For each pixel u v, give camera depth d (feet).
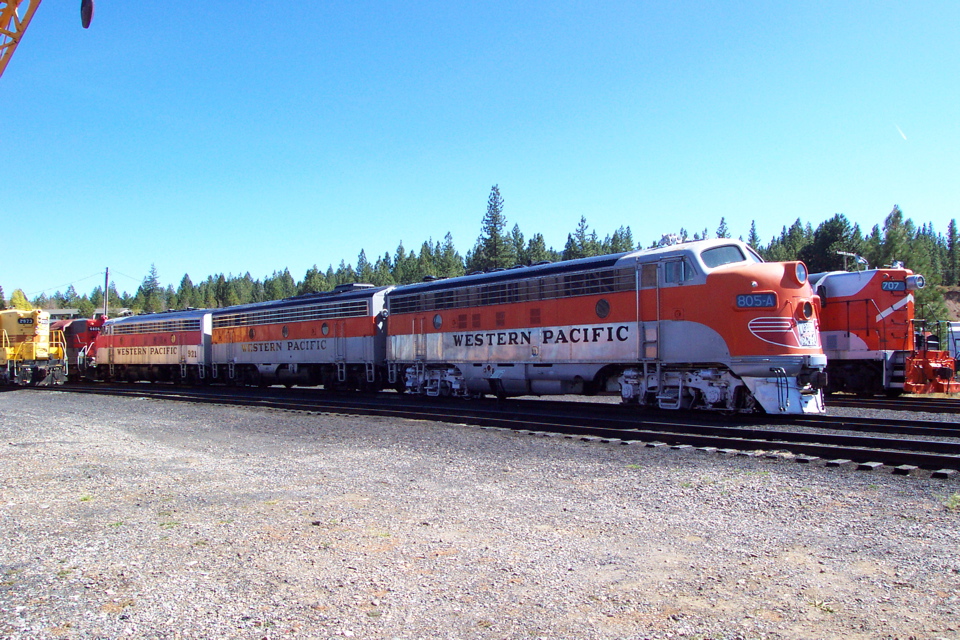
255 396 79.92
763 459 32.09
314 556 19.08
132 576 17.70
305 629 14.30
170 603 15.78
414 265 354.54
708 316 45.34
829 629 13.93
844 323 72.74
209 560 18.89
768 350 43.42
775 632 13.83
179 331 111.24
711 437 36.60
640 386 50.29
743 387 45.50
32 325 112.16
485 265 244.63
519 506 24.54
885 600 15.30
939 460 29.01
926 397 70.18
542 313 56.29
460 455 35.88
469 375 63.87
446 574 17.48
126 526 22.76
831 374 74.90
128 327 123.54
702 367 47.16
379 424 49.93
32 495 28.04
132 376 123.65
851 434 38.50
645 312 48.78
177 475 31.63
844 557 18.25
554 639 13.70
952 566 17.29
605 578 17.02
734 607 15.08
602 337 51.55
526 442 39.63
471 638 13.80
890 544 19.24
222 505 25.45
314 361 85.92
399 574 17.52
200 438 44.93
